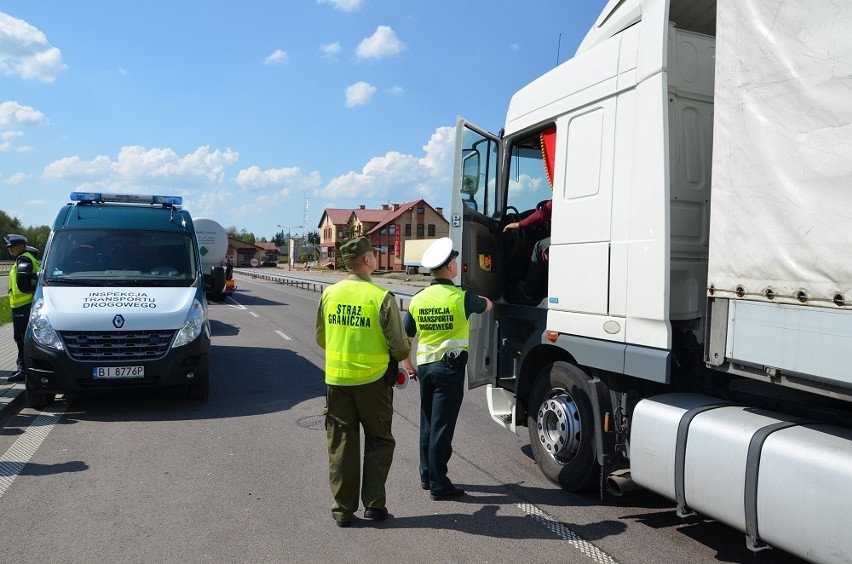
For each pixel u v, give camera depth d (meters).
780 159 3.21
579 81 4.78
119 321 7.08
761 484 3.26
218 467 5.50
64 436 6.35
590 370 4.74
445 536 4.22
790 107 3.17
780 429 3.32
